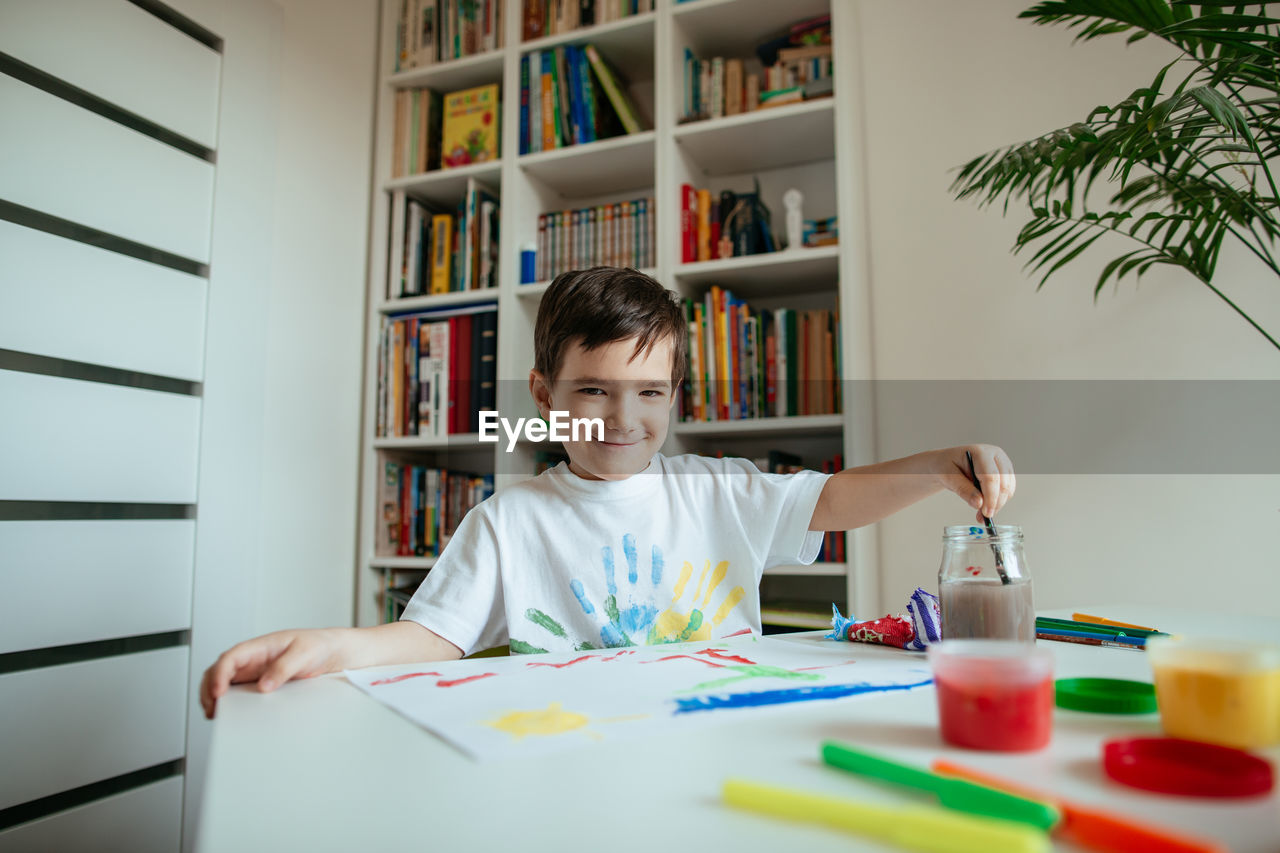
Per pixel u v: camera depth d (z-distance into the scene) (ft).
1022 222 5.41
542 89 6.64
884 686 1.84
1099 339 5.16
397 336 6.93
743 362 5.86
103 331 4.83
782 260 5.72
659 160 6.10
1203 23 3.41
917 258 5.69
